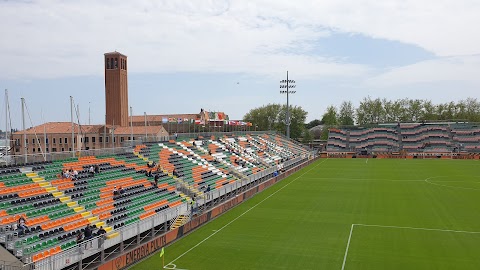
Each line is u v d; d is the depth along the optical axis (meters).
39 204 31.14
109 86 119.88
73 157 42.44
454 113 192.25
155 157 55.81
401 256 29.92
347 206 49.03
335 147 138.12
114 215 35.06
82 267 26.47
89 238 28.06
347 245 32.88
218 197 49.38
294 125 182.00
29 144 105.19
